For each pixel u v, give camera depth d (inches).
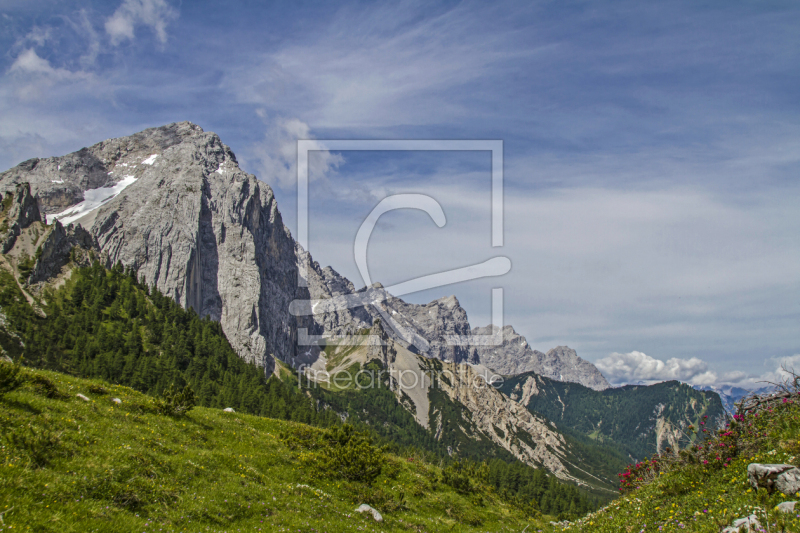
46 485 626.8
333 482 1224.2
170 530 665.6
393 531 1037.8
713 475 743.7
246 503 855.1
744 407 815.1
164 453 940.6
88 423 913.5
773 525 490.9
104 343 7322.8
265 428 1485.0
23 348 6486.2
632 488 984.9
